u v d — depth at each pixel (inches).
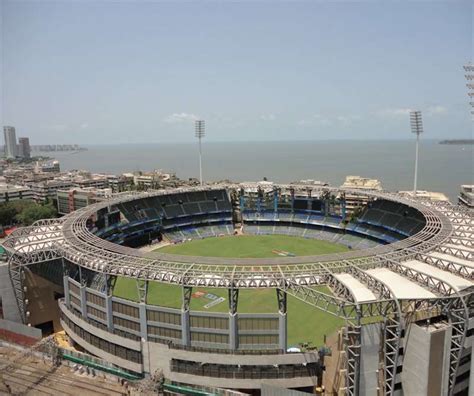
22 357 2751.0
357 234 6318.9
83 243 3420.3
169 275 2694.4
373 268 2807.6
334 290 2480.3
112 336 2800.2
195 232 6771.7
